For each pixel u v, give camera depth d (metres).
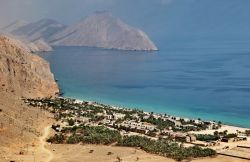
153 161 125.25
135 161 124.06
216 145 160.12
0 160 113.06
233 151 145.75
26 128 150.75
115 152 133.38
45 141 146.00
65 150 134.62
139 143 143.50
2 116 147.12
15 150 126.56
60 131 163.12
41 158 123.38
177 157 130.00
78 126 173.25
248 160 134.38
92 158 125.69
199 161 129.75
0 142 127.00
